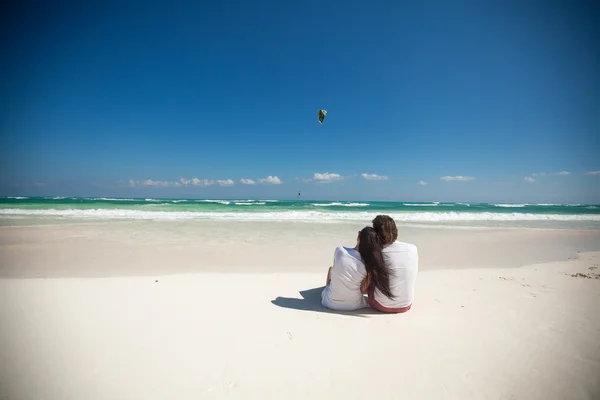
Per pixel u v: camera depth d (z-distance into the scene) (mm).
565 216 19344
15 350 2414
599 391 1990
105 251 6684
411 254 3246
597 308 3484
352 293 3322
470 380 2121
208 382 2074
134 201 29703
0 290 3861
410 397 1946
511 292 4098
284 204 30406
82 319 3031
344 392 1989
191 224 11875
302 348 2541
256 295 3896
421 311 3383
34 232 9078
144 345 2539
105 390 1971
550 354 2461
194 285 4285
